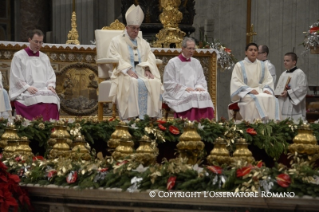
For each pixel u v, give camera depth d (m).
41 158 14.04
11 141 14.20
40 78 25.05
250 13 39.19
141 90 23.20
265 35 39.84
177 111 24.03
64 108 28.69
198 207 10.45
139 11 24.47
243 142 12.86
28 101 23.86
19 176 12.64
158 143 16.64
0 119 17.09
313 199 10.07
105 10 45.94
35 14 46.78
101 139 17.02
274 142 16.64
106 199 11.12
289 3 38.97
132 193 10.77
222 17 42.06
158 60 24.89
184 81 24.91
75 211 11.55
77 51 28.58
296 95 29.22
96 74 29.00
